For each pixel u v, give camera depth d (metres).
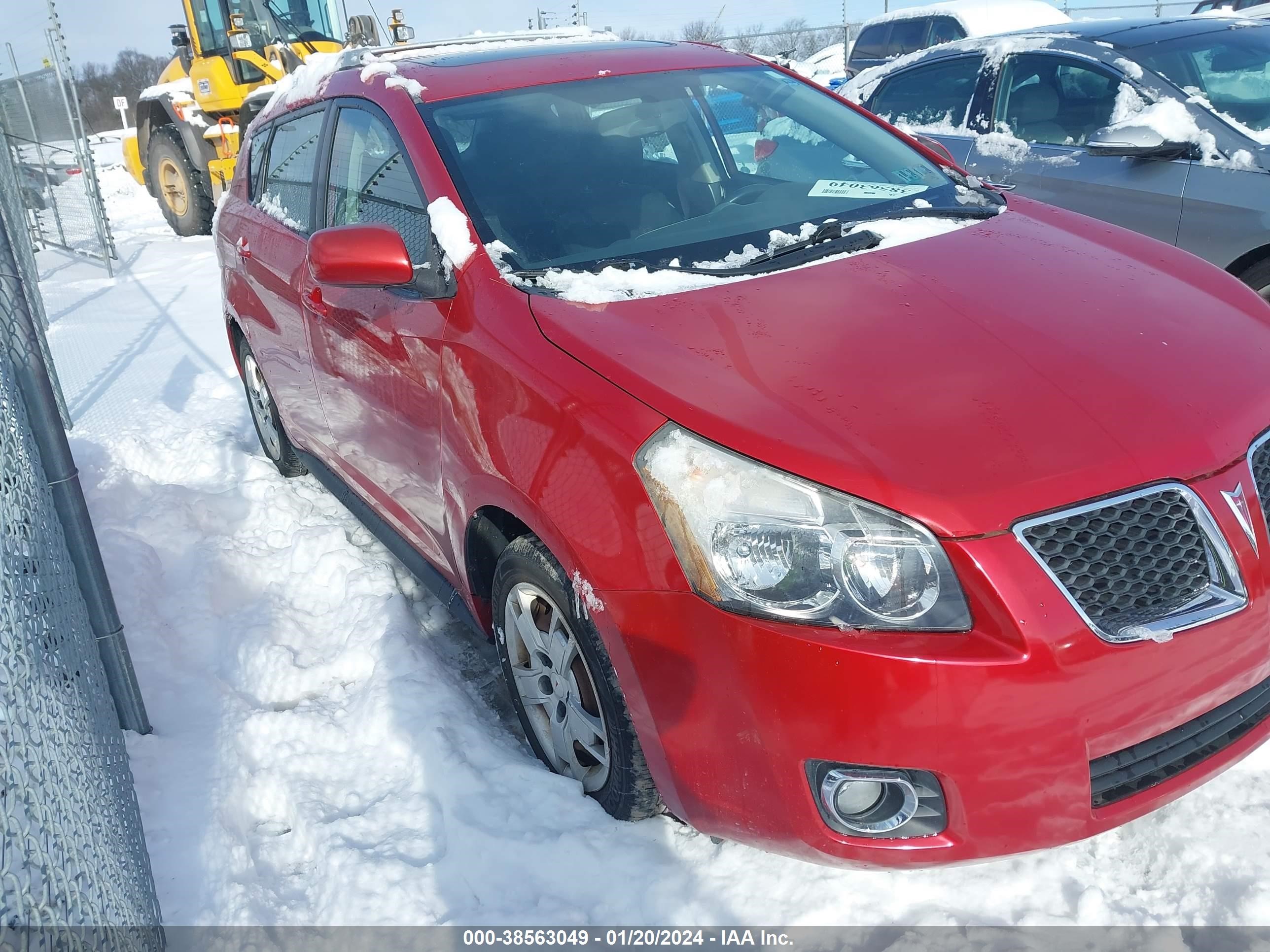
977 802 1.76
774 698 1.79
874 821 1.84
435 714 2.70
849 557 1.77
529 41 3.70
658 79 3.28
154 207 17.75
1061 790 1.78
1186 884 2.01
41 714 1.76
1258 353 2.16
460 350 2.49
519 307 2.40
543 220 2.71
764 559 1.81
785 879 2.12
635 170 2.91
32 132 11.97
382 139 3.11
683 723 1.96
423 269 2.72
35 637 1.87
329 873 2.28
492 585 2.63
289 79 4.23
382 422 3.02
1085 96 5.10
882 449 1.83
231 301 4.50
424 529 3.03
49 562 2.18
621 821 2.29
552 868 2.21
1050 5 10.65
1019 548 1.75
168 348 7.44
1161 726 1.83
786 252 2.60
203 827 2.44
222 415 5.76
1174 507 1.85
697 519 1.87
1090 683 1.74
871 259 2.54
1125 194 4.68
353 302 3.06
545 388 2.19
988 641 1.72
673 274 2.48
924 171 3.22
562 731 2.45
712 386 2.00
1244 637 1.87
